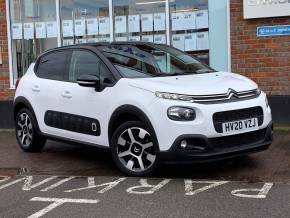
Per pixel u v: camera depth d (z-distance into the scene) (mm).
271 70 9547
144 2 10469
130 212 5113
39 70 8188
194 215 4949
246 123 6188
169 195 5621
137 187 5984
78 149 8578
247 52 9648
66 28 11180
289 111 9492
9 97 11383
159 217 4930
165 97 6023
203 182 6102
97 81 6734
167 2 10242
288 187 5770
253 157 7262
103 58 6973
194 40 10094
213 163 6992
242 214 4930
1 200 5766
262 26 9500
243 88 6402
